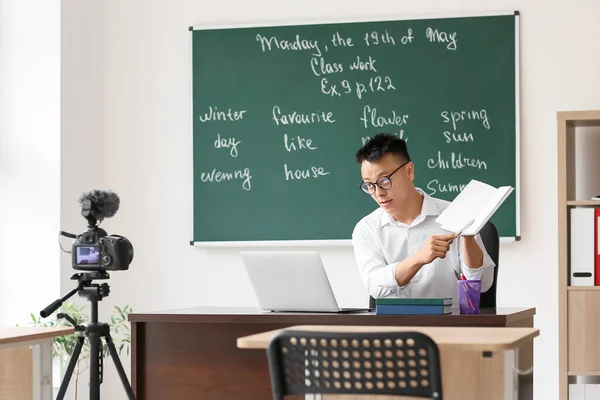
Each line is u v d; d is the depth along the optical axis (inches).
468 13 184.9
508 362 89.8
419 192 142.9
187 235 196.5
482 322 113.0
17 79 189.0
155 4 199.6
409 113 187.0
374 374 77.2
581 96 180.2
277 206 191.5
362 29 189.5
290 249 191.3
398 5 188.9
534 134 181.8
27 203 187.5
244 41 194.2
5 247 187.6
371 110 188.9
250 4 195.3
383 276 128.6
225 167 194.1
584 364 158.7
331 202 189.5
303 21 191.9
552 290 180.4
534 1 182.5
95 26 199.3
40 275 185.9
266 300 127.5
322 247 190.9
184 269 196.5
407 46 187.6
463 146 184.5
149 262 197.9
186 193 197.0
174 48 198.5
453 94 185.2
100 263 143.9
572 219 160.6
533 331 93.0
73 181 190.5
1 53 190.2
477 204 122.2
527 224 181.8
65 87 188.5
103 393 196.5
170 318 125.0
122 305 198.5
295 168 191.2
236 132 193.9
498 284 182.1
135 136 199.6
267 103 192.9
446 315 114.9
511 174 181.8
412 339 74.7
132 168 199.5
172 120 198.2
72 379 184.9
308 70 191.5
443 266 137.1
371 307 138.9
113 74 201.2
